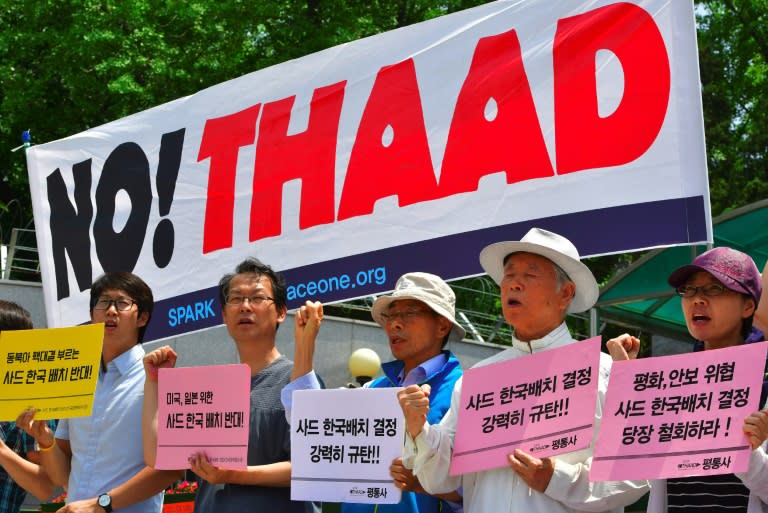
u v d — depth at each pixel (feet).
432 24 18.63
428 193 18.16
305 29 55.47
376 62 19.27
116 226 23.16
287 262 19.99
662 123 15.71
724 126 75.25
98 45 55.16
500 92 17.47
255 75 21.17
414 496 14.12
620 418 11.06
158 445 13.94
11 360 15.55
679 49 15.75
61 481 15.94
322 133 19.85
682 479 11.84
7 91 58.54
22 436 17.15
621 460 10.94
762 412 10.34
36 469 16.39
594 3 16.69
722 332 12.16
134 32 55.06
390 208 18.63
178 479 15.17
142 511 15.25
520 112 17.17
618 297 30.01
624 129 16.02
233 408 13.61
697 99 15.53
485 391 11.92
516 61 17.37
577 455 12.00
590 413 11.24
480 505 12.15
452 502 13.56
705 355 10.89
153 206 22.57
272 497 14.06
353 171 19.26
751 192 75.82
